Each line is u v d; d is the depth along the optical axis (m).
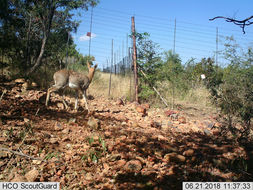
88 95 9.09
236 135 4.97
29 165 3.25
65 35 11.80
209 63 9.98
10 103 5.96
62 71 6.30
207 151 4.21
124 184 2.94
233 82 5.42
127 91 10.11
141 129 5.41
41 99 6.78
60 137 4.26
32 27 10.68
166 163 3.62
